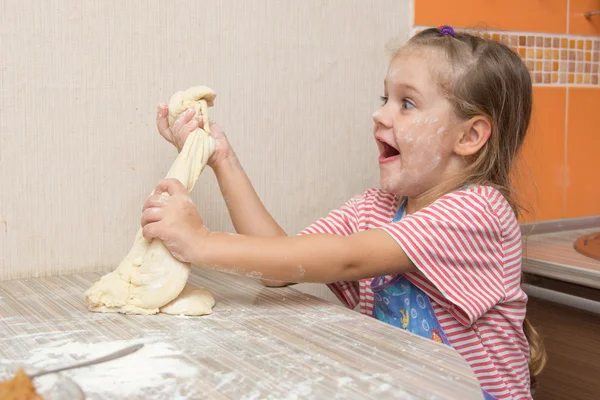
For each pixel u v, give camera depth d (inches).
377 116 35.7
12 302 31.8
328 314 30.2
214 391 21.0
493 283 33.7
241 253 30.4
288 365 23.3
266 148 44.0
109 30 37.9
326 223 39.5
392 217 39.2
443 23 49.8
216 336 26.7
